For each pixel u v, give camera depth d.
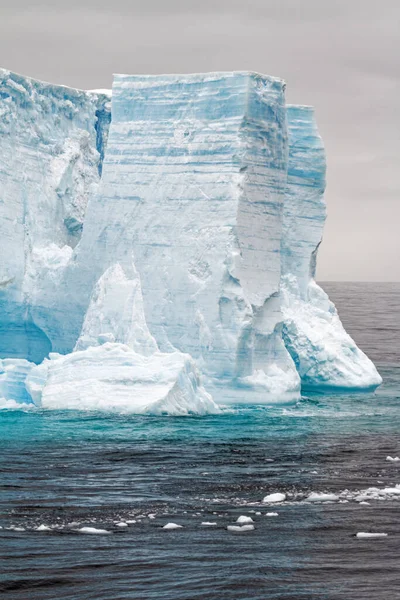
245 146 78.38
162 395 73.81
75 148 88.44
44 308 84.06
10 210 83.25
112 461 61.19
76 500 52.75
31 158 85.50
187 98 80.69
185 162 80.06
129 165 81.94
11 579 41.78
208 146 79.50
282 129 80.69
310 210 92.06
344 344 90.00
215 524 48.84
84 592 40.69
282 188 80.69
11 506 51.50
